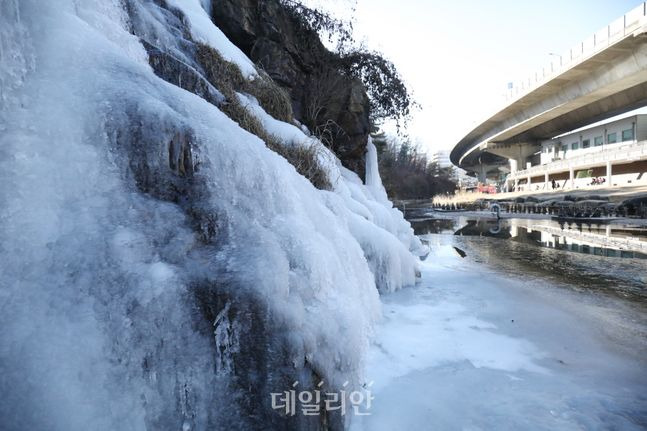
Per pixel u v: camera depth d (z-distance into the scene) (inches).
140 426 61.0
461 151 1993.1
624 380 101.8
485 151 1781.5
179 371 64.8
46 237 63.5
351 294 106.6
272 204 95.4
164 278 66.5
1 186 61.3
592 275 224.8
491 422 83.7
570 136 1350.9
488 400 92.1
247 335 69.3
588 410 87.4
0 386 53.9
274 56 281.3
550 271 236.7
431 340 126.5
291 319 73.7
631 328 138.6
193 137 82.0
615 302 169.9
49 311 59.6
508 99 1095.6
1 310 56.9
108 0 121.3
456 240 406.3
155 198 76.7
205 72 169.6
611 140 1157.1
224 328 68.1
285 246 88.0
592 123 1217.4
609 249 324.8
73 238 64.7
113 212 70.0
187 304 67.2
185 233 75.1
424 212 1054.4
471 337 129.6
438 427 82.4
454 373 105.2
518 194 1306.6
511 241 391.5
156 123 77.4
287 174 110.9
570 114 1186.6
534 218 726.5
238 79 200.7
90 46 81.4
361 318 97.4
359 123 342.3
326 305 89.5
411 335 130.7
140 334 62.7
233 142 89.9
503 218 752.3
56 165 67.5
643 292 186.4
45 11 76.4
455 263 267.9
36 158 65.9
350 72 359.9
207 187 81.9
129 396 61.0
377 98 396.8
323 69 327.0
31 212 63.3
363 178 380.5
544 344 124.5
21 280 59.7
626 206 653.3
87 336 59.9
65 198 67.5
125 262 65.3
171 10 179.3
